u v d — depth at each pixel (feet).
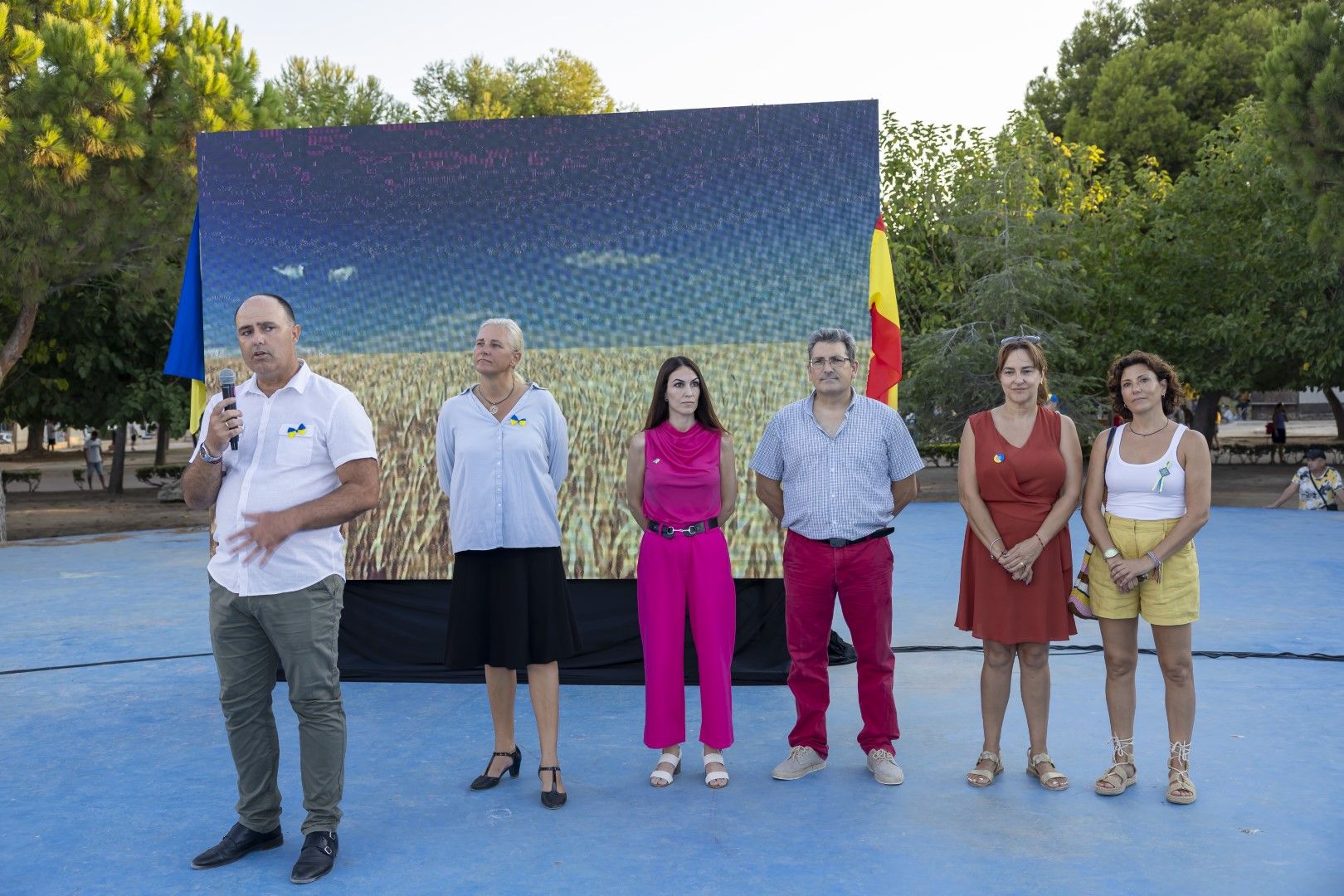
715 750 13.99
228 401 11.21
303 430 11.53
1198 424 80.79
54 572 34.99
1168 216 67.10
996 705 13.78
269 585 11.25
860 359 19.02
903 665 20.30
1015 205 59.88
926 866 11.16
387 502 19.77
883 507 13.88
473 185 19.58
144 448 177.06
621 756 15.24
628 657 19.52
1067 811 12.63
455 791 13.84
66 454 154.61
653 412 14.33
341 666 19.84
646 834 12.28
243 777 11.85
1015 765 14.47
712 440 14.12
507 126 19.51
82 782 14.39
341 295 19.86
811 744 14.25
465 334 19.67
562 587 13.56
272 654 11.87
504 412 13.55
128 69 38.88
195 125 40.09
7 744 16.19
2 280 40.50
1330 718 16.17
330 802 11.58
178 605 28.60
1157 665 19.70
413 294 19.74
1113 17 115.14
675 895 10.62
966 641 22.31
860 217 18.95
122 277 47.03
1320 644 21.06
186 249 44.50
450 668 13.60
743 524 19.06
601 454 19.45
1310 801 12.77
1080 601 13.26
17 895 10.90
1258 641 21.31
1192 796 12.75
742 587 19.20
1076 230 64.39
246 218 19.95
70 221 39.24
